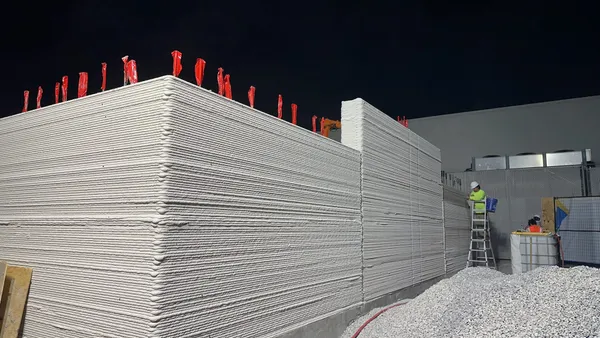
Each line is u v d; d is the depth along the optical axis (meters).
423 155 9.41
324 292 5.42
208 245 3.72
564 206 11.41
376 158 7.09
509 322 4.60
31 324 3.99
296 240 4.95
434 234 9.76
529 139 18.42
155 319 3.19
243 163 4.22
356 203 6.36
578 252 11.05
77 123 4.02
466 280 6.39
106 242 3.60
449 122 20.14
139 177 3.48
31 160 4.36
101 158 3.77
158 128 3.43
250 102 4.73
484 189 15.61
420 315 5.57
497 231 15.18
